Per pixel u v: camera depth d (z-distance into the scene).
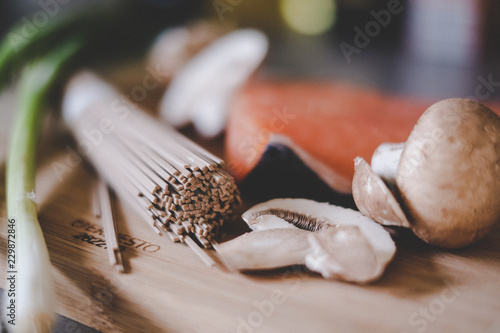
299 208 0.24
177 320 0.20
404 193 0.21
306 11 0.50
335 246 0.21
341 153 0.24
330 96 0.28
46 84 0.31
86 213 0.25
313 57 0.43
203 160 0.23
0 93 0.34
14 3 0.50
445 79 0.37
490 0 0.42
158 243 0.23
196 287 0.21
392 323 0.19
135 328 0.20
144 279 0.21
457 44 0.45
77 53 0.36
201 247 0.23
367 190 0.22
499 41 0.44
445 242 0.22
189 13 0.52
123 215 0.25
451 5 0.44
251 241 0.22
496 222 0.21
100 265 0.22
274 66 0.40
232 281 0.21
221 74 0.31
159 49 0.40
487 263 0.22
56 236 0.24
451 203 0.21
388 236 0.22
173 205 0.22
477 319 0.19
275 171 0.25
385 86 0.35
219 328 0.19
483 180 0.21
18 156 0.25
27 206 0.23
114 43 0.42
